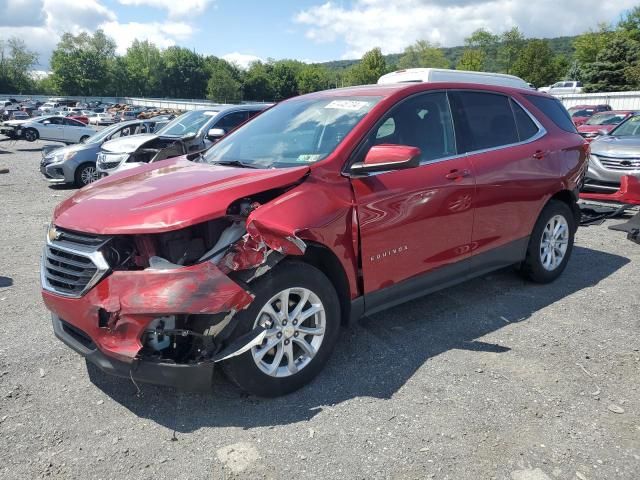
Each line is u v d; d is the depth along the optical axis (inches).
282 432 118.3
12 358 151.5
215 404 129.0
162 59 4623.5
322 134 154.6
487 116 185.8
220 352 117.2
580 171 215.5
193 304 109.8
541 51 3070.9
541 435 117.0
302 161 146.2
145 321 112.1
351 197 139.3
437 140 166.7
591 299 195.9
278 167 146.3
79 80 4195.4
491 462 108.5
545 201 199.0
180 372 114.5
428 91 169.9
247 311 120.0
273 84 4357.8
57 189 499.2
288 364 131.2
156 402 130.1
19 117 1710.1
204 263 114.0
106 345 115.2
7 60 4165.8
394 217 147.7
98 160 426.0
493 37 3823.8
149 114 1902.1
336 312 138.1
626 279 218.7
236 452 111.7
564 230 212.7
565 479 103.7
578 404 128.8
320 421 122.3
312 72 4756.4
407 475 105.0
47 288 127.3
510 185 182.4
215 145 185.6
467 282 213.9
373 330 169.8
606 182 359.6
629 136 391.9
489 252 181.6
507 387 136.3
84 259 120.1
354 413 125.3
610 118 775.1
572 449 112.5
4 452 111.8
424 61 3996.1
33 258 255.1
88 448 113.3
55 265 127.8
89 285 117.0
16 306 191.2
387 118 155.7
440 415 124.3
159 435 117.6
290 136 162.2
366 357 152.2
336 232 134.5
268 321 127.0
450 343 160.9
